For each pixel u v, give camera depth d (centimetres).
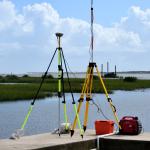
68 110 3988
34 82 10675
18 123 2906
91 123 2884
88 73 1512
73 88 7231
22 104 4688
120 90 8912
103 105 4706
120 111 4012
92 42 1547
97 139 1394
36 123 2900
